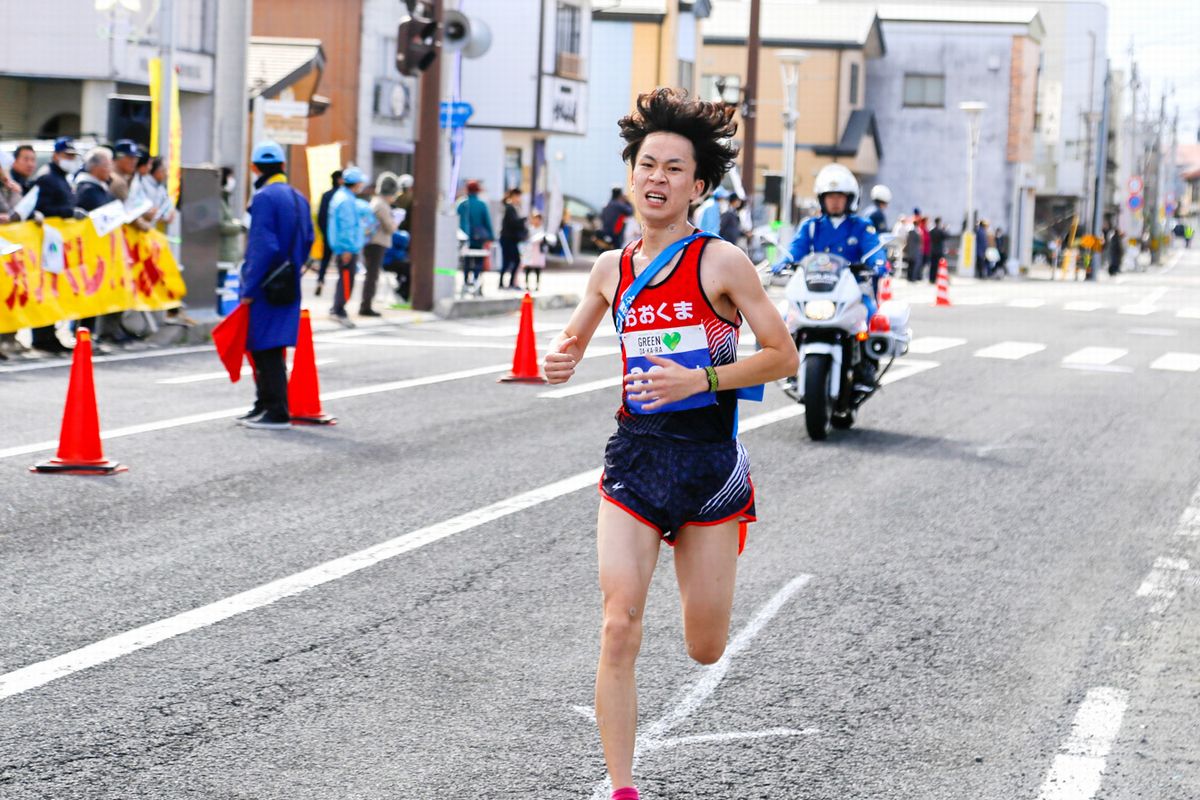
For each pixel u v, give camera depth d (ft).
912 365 110.01
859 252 75.00
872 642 39.91
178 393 83.71
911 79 395.34
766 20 374.43
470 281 164.96
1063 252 433.89
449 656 37.70
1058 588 46.24
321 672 36.17
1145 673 37.73
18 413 74.28
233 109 193.98
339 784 29.25
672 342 27.76
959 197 396.57
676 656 38.27
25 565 45.60
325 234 129.18
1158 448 74.13
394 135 252.83
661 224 27.89
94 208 101.71
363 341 117.19
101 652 37.22
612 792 26.58
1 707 33.06
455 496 57.57
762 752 31.63
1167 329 156.97
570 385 92.73
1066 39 558.15
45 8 178.19
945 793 29.55
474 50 142.61
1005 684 36.58
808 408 72.02
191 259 114.21
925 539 52.54
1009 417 83.87
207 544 48.91
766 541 51.65
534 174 292.61
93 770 29.55
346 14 238.68
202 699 33.99
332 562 46.88
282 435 70.95
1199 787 30.14
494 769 30.25
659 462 27.55
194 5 187.52
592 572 46.50
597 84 326.85
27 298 95.09
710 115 27.68
